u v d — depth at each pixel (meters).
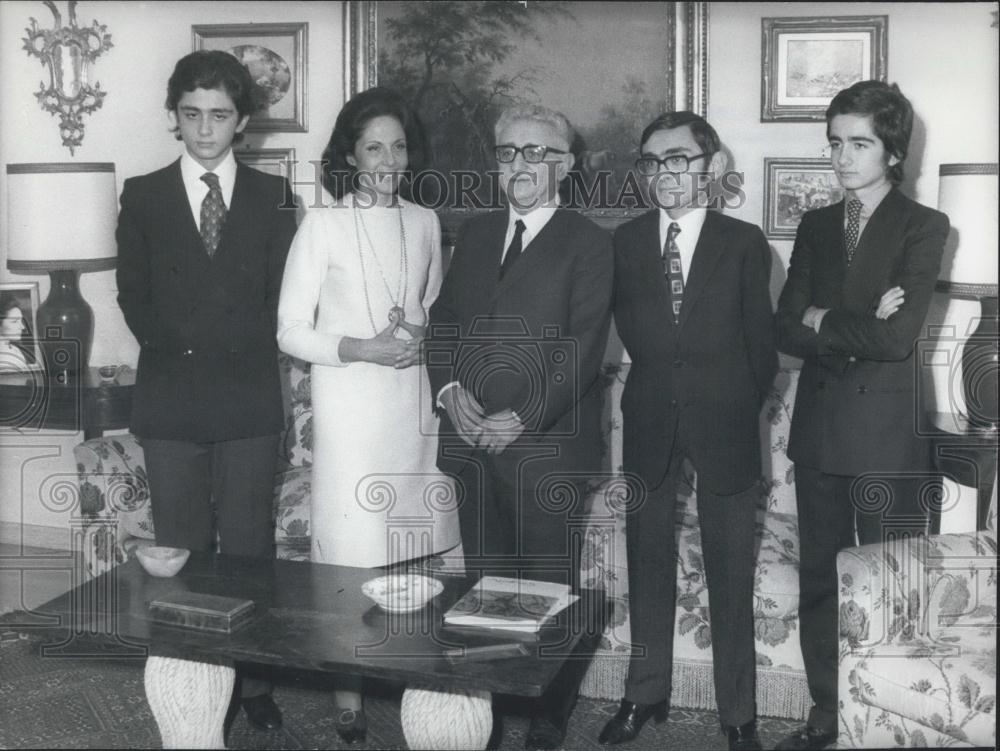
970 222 2.95
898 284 2.69
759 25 3.32
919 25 3.22
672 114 2.63
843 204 2.79
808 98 3.32
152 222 2.96
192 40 3.70
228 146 2.98
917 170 3.26
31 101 3.81
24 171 3.55
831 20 3.27
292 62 3.63
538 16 3.47
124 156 3.79
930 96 3.23
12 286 3.72
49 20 3.77
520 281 2.60
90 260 3.60
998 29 3.17
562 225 2.62
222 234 2.94
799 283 2.79
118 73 3.75
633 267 2.62
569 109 3.48
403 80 3.57
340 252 2.69
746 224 2.60
